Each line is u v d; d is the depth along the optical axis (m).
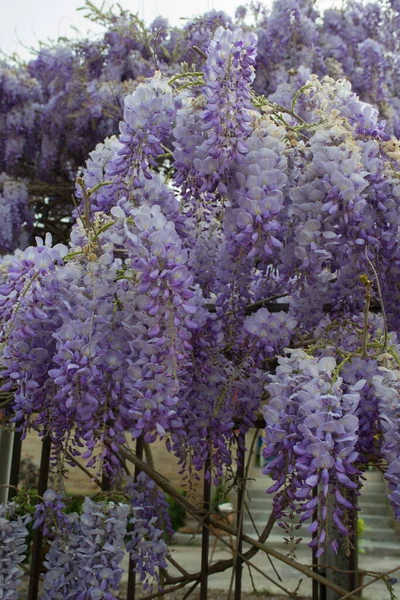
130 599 1.35
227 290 1.33
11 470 1.40
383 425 1.05
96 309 1.12
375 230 1.21
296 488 1.05
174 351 1.07
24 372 1.13
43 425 1.16
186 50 2.77
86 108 2.85
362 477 1.14
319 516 0.98
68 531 1.24
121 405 1.11
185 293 1.06
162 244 1.05
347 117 1.27
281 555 1.31
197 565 4.26
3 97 2.92
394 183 1.20
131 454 1.37
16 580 1.21
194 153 1.21
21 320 1.11
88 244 1.13
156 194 1.18
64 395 1.08
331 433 1.00
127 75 2.99
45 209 3.04
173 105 1.21
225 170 1.18
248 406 1.29
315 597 1.36
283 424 1.05
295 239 1.19
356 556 1.47
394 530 5.29
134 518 1.31
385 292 1.30
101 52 2.98
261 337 1.24
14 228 2.80
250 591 3.52
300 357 1.08
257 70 2.66
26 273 1.11
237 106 1.16
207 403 1.26
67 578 1.22
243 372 1.28
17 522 1.22
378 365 1.12
